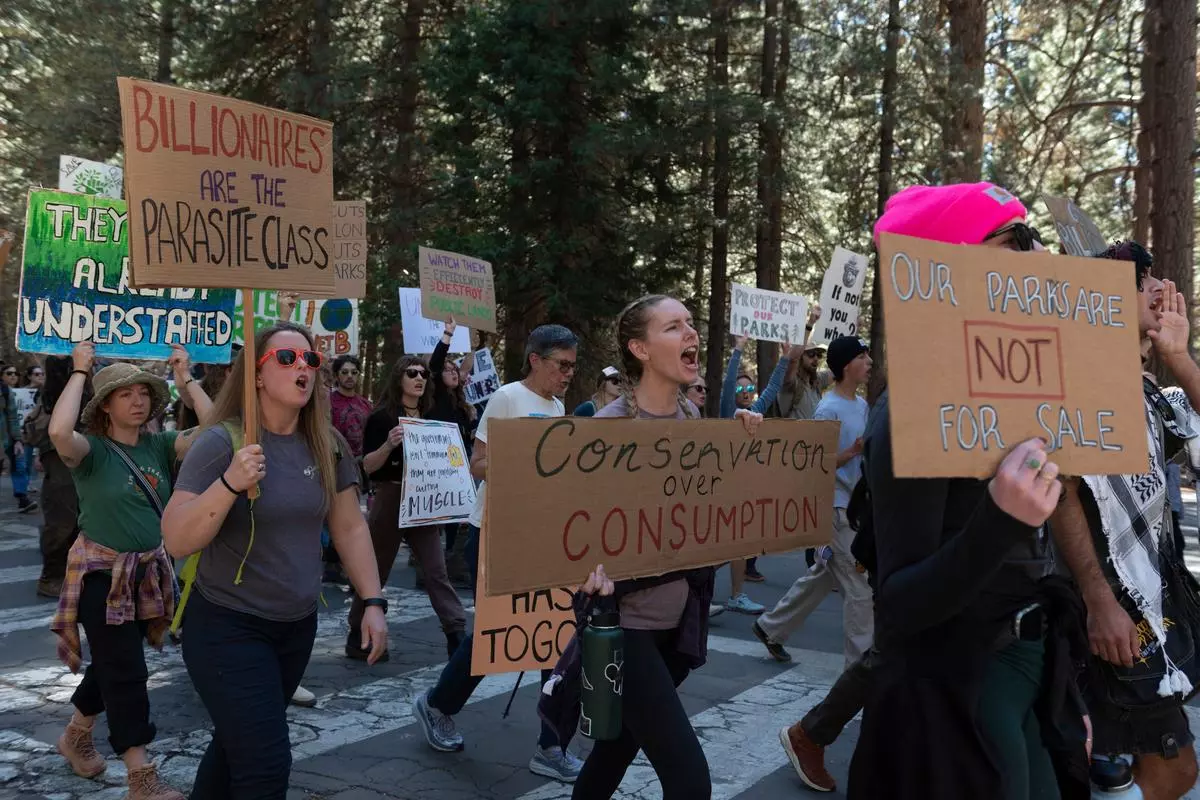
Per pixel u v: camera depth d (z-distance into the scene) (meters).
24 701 4.84
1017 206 2.11
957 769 1.88
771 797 3.81
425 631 6.48
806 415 8.38
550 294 16.42
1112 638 2.46
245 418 2.73
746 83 22.12
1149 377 2.81
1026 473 1.57
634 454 2.60
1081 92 17.97
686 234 19.30
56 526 7.18
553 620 3.43
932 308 1.66
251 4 19.27
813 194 22.73
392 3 20.50
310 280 3.15
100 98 19.19
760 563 9.97
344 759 4.11
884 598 1.81
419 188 19.94
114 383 3.71
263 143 3.06
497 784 3.88
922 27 18.12
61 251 4.29
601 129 16.38
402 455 5.47
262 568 2.72
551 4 16.45
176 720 4.60
